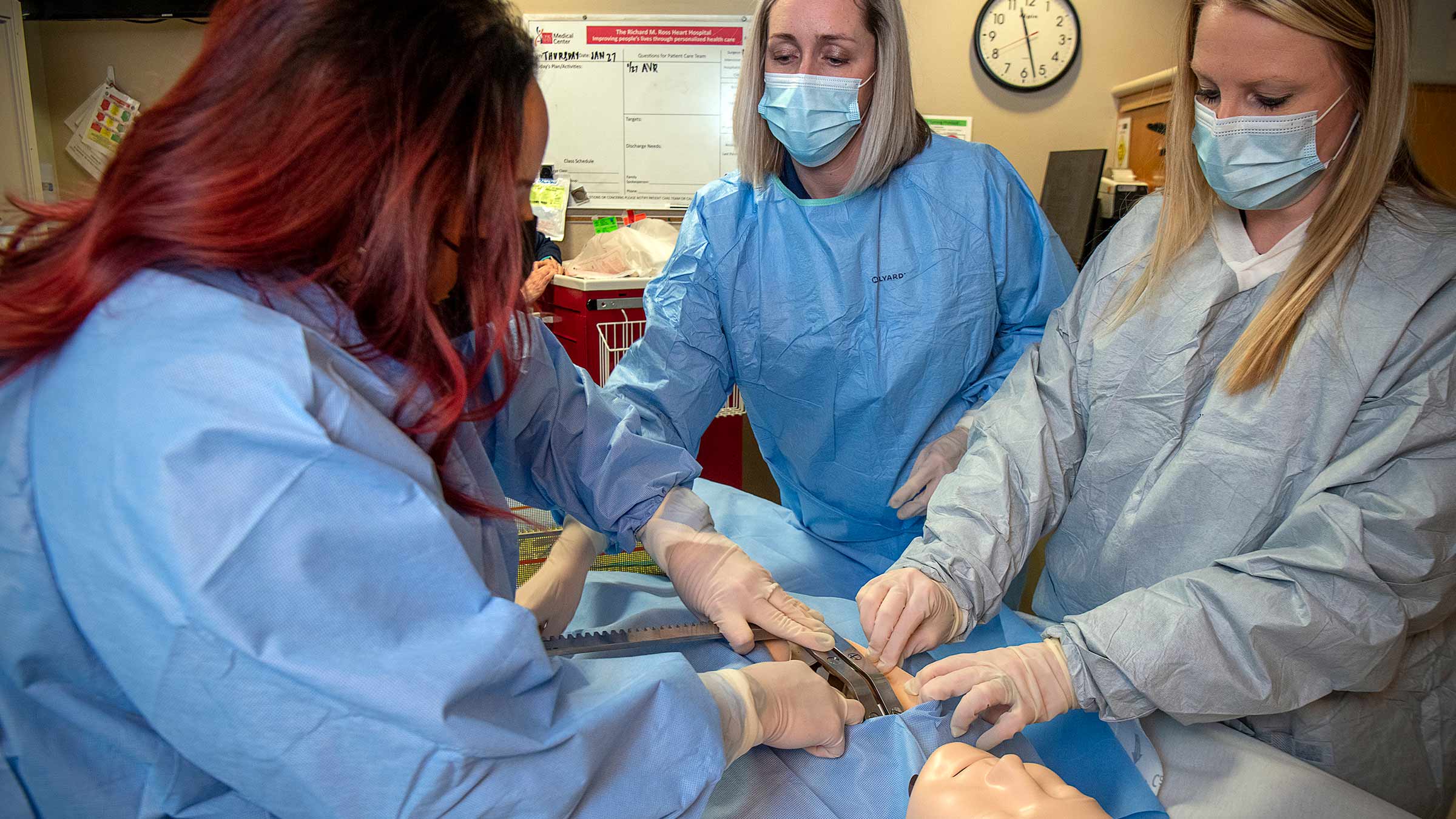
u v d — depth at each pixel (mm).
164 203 617
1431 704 1121
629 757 727
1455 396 992
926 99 4375
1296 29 966
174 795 656
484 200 708
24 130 3166
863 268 1553
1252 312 1155
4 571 604
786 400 1661
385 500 601
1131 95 4199
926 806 792
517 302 816
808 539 1736
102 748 653
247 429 564
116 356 583
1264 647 982
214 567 549
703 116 3861
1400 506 965
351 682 576
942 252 1544
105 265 615
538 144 769
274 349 593
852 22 1371
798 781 917
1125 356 1234
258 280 651
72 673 632
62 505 578
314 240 654
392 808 611
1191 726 1104
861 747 954
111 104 3594
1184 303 1188
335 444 582
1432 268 1021
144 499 551
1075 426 1311
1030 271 1603
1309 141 1027
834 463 1682
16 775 643
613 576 1371
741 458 3191
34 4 3346
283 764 598
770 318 1598
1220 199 1188
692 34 3779
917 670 1188
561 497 1248
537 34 3672
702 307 1597
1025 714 975
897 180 1557
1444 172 3469
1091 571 1289
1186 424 1189
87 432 574
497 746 622
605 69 3803
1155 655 984
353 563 590
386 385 685
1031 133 4426
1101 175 3928
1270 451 1092
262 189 627
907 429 1621
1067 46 4281
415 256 670
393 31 643
